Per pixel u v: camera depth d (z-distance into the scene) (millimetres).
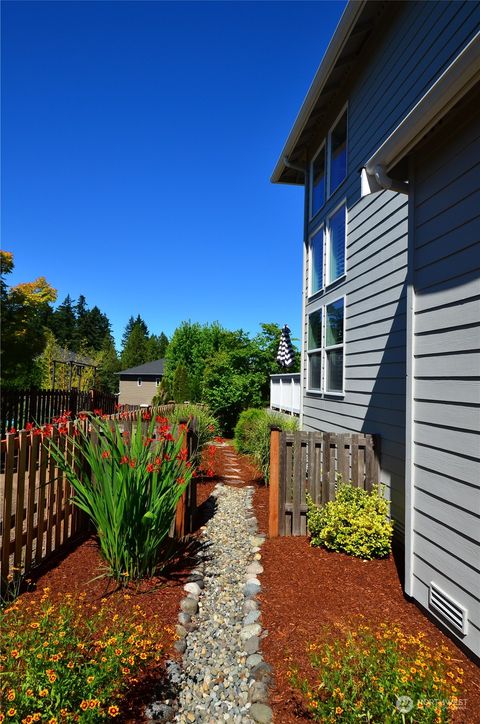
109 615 2477
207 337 24422
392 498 4078
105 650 1754
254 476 7504
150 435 3578
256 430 8016
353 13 4703
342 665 1847
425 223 2828
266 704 1912
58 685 1471
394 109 4559
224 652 2377
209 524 4695
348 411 5562
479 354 2236
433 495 2615
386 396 4379
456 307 2455
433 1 3830
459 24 3414
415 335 2896
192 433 4797
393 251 4383
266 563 3535
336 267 6488
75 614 2418
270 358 18281
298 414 9641
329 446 4258
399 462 3982
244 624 2631
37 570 3068
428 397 2711
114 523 2939
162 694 1975
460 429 2371
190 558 3658
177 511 3930
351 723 1503
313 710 1736
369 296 4961
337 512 3764
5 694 1453
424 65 3959
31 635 1683
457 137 2516
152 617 2568
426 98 2314
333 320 6418
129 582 3002
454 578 2365
